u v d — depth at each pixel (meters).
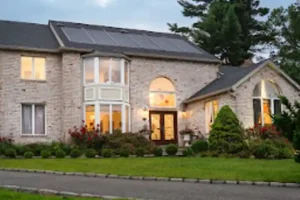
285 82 26.03
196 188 11.52
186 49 30.14
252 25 45.12
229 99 24.97
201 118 27.33
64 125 25.59
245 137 21.34
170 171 14.58
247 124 24.78
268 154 19.25
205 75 29.19
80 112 25.89
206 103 27.19
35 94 25.69
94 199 9.40
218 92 25.41
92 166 16.38
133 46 28.38
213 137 21.12
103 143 23.98
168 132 28.17
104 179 13.42
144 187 11.65
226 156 19.98
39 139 25.47
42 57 26.05
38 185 11.87
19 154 21.89
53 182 12.55
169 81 28.45
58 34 27.28
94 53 25.89
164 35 32.44
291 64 41.31
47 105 25.86
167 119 28.28
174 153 21.78
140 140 24.02
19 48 25.17
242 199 9.85
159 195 10.32
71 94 25.81
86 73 26.23
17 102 25.27
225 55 44.09
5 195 9.70
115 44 28.00
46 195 10.20
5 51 25.23
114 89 26.12
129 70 27.31
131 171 14.79
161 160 18.14
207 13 45.28
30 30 28.14
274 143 20.48
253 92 25.50
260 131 21.92
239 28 41.84
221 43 43.00
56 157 20.95
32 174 14.70
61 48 25.56
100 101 25.69
